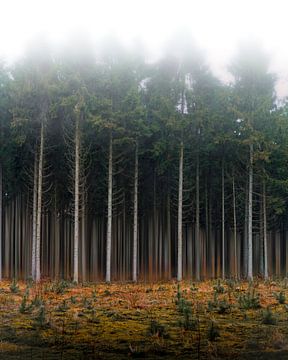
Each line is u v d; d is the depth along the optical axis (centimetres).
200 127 2677
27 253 2827
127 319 1211
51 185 2678
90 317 1219
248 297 1477
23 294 1784
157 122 2639
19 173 2775
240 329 1082
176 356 841
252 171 2714
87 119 2444
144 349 880
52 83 2464
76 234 2403
